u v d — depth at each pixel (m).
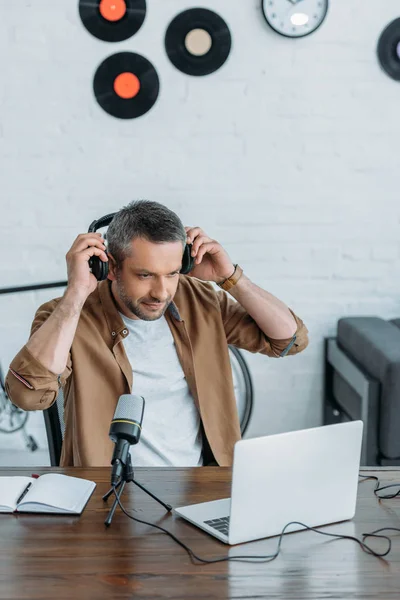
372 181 3.28
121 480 1.49
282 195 3.27
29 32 3.12
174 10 3.12
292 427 3.40
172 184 3.25
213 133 3.22
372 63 3.20
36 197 3.23
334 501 1.44
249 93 3.20
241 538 1.36
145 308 1.78
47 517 1.45
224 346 1.99
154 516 1.46
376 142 3.25
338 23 3.17
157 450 1.86
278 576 1.25
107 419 1.85
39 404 1.77
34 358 1.72
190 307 1.99
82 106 3.18
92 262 1.80
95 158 3.21
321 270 3.32
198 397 1.92
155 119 3.20
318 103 3.21
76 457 1.84
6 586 1.21
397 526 1.44
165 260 1.72
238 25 3.15
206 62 3.15
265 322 2.01
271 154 3.24
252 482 1.35
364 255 3.32
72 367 1.85
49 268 3.27
